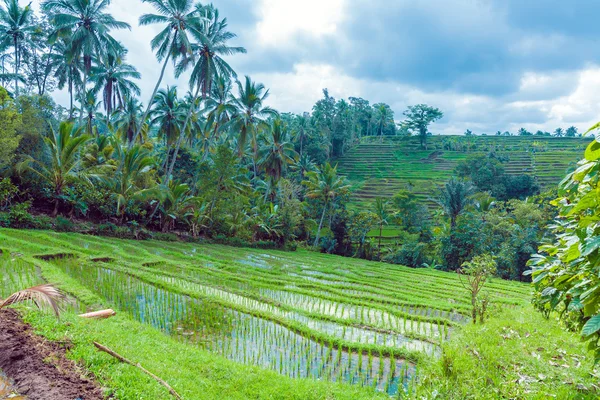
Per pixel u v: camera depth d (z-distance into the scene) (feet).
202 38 86.48
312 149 204.44
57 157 67.00
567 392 16.61
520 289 63.26
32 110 70.59
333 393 18.15
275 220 117.91
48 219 65.05
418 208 151.53
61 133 66.54
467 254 96.22
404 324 31.76
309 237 141.79
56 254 44.88
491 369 19.61
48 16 101.24
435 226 140.56
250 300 36.94
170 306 32.09
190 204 91.25
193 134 128.57
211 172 98.73
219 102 121.19
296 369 22.38
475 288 33.22
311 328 29.48
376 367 23.30
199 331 27.35
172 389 15.56
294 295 41.81
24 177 66.90
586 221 11.60
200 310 31.73
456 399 17.13
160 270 45.83
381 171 238.68
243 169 114.32
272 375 19.58
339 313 35.94
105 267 42.75
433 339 28.68
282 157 123.03
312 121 226.79
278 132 123.44
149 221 85.40
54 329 19.86
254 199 132.26
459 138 300.40
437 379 19.11
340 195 136.26
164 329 27.17
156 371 17.29
